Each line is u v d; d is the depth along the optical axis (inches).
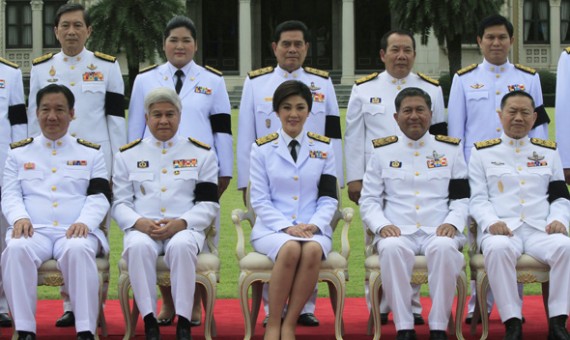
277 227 279.9
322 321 307.0
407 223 286.0
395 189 289.9
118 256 426.0
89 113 312.3
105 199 288.2
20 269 265.6
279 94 292.2
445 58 1386.6
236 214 287.7
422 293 355.9
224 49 1535.4
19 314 263.9
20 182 289.1
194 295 297.0
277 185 290.4
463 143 318.7
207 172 291.4
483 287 274.8
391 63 316.2
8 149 308.3
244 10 1387.8
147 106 291.6
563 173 301.4
